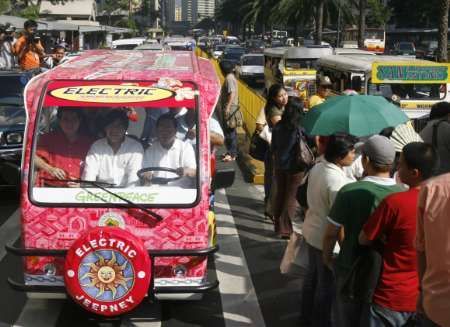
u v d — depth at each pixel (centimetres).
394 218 433
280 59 2588
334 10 4750
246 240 889
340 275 468
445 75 1457
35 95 583
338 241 523
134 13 14200
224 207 1054
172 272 570
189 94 589
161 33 11794
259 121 941
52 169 570
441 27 2928
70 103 576
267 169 940
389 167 470
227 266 788
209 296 697
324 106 633
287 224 862
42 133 575
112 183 573
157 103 582
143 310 652
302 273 603
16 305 671
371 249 444
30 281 571
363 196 459
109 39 5688
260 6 6669
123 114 578
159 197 566
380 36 5638
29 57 1739
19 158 1052
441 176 387
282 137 817
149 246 566
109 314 548
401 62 1462
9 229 932
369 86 1472
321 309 566
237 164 1373
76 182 569
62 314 649
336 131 611
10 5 4788
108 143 578
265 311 662
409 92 1475
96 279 542
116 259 539
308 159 810
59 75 606
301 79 2375
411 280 441
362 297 446
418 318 427
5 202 1082
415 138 693
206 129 580
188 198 567
